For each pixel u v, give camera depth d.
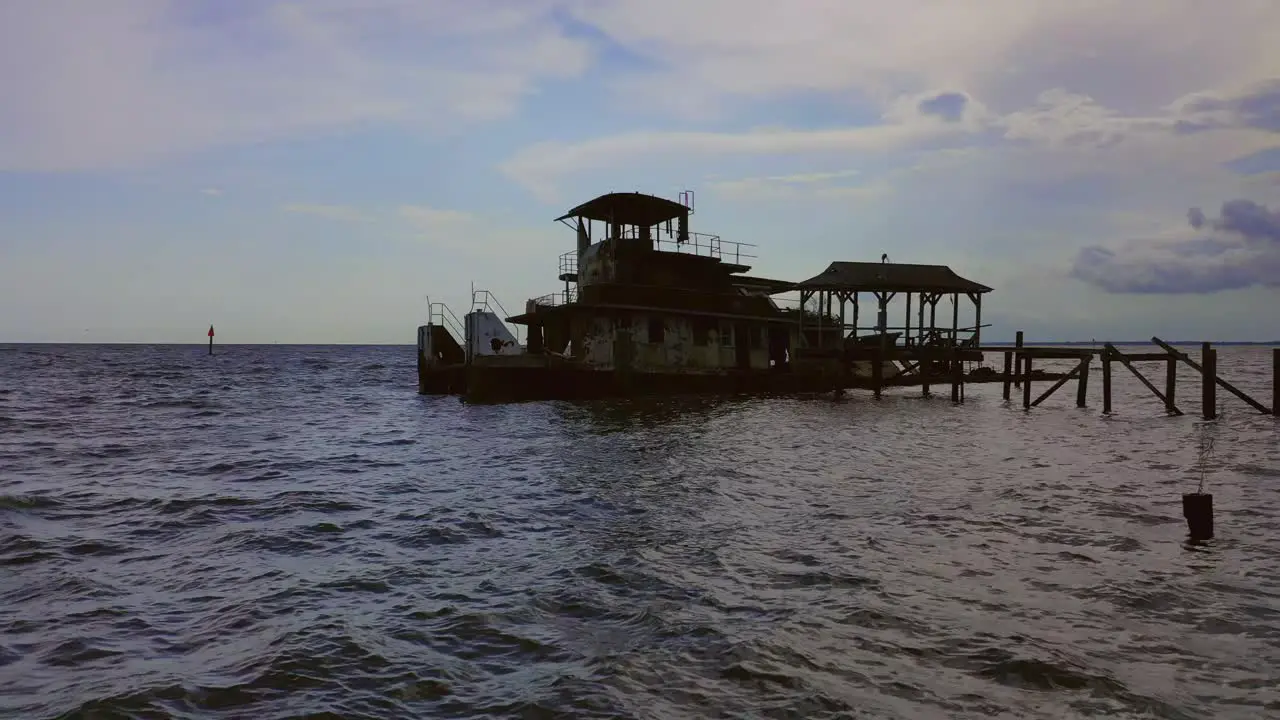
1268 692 7.24
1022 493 16.94
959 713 6.83
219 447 26.31
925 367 43.62
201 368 94.94
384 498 17.12
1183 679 7.52
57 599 10.32
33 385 59.09
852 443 25.67
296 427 32.78
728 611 9.43
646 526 14.02
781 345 48.41
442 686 7.51
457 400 45.44
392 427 32.50
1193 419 33.91
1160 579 10.66
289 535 13.77
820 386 46.91
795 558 11.78
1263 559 11.70
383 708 7.06
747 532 13.48
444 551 12.57
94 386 58.91
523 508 15.78
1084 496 16.61
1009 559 11.69
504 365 39.41
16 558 12.32
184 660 8.22
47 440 27.77
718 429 29.39
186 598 10.35
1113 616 9.23
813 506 15.63
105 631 9.12
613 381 40.16
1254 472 19.80
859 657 8.02
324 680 7.66
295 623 9.27
